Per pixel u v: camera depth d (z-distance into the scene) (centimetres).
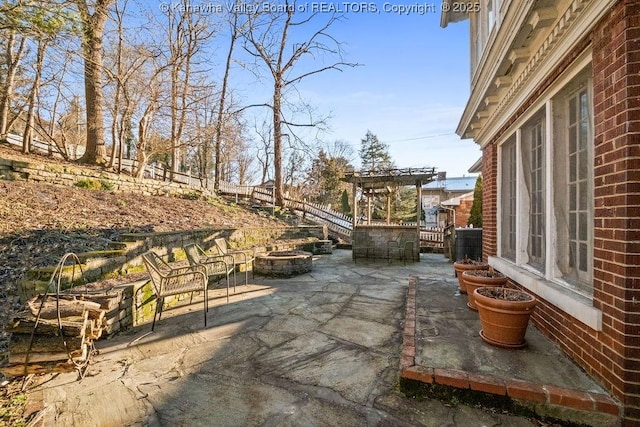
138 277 414
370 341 307
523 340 265
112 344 300
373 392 221
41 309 212
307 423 187
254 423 188
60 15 502
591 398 186
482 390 204
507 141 435
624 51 181
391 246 902
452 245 859
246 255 695
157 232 521
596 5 200
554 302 258
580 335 226
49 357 208
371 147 3272
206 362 264
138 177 956
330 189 2791
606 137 198
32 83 964
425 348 260
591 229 239
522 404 197
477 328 308
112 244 452
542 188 329
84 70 849
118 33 884
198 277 434
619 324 183
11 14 450
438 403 209
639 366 176
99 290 333
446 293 457
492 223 481
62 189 644
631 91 178
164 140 1261
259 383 231
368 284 566
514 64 319
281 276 630
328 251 1054
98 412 197
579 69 237
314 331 334
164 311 405
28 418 190
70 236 463
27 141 1084
